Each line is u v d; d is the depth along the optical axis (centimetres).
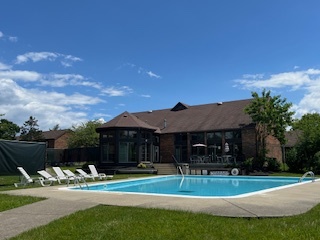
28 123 6962
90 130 5369
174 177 2802
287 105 3216
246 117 3584
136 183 2256
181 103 4466
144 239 596
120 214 792
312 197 1096
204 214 778
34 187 1611
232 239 590
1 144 1792
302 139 3058
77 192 1302
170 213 789
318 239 582
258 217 749
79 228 673
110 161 3366
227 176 2752
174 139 3925
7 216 814
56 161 4516
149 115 4625
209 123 3772
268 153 3534
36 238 613
